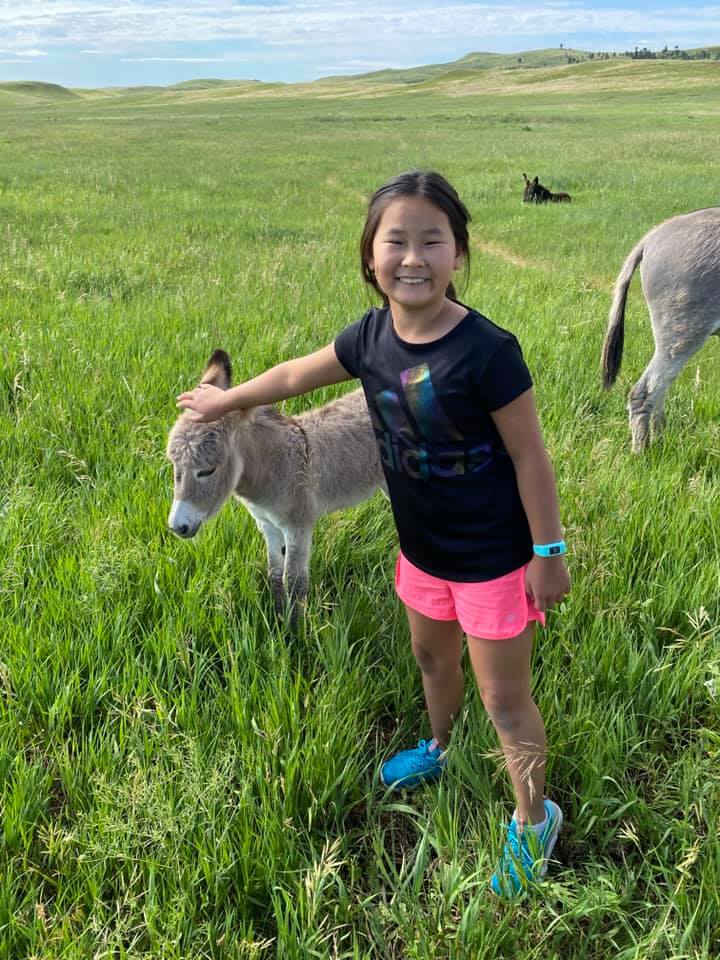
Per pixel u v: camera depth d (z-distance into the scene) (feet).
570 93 337.52
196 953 7.64
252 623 12.44
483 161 98.94
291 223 51.24
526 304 30.17
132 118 270.87
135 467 16.46
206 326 24.86
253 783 9.28
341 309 27.63
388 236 7.08
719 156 100.17
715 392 22.48
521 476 7.48
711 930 7.90
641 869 8.59
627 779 9.84
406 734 10.93
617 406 21.76
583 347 25.84
